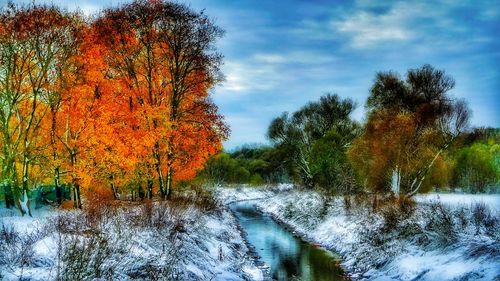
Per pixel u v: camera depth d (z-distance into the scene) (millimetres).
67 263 9188
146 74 27281
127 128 25031
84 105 23625
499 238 12250
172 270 11039
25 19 22219
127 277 10195
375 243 17312
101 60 24391
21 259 9867
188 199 26203
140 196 29594
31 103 24297
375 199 22891
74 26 23906
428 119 28703
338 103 57156
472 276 10547
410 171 29156
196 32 26922
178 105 27547
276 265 17844
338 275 16000
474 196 31906
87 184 23641
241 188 70438
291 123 56875
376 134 30594
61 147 24875
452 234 13898
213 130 27828
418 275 12680
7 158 22312
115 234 12398
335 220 24969
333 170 41125
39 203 27609
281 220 34625
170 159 26266
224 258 16281
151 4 26250
